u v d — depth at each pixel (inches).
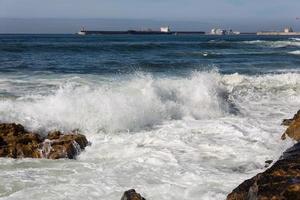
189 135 432.1
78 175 324.8
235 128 455.5
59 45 1683.1
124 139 422.9
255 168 339.6
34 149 380.5
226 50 1806.1
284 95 668.7
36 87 626.5
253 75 848.3
